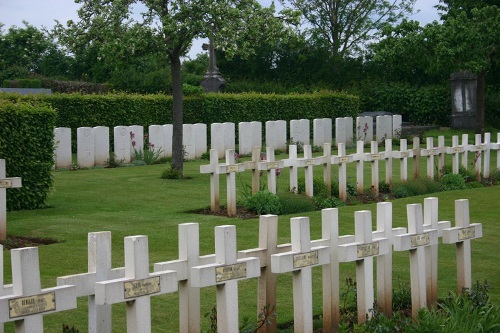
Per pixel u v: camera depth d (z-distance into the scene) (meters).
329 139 29.89
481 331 7.63
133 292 5.89
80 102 25.02
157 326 8.06
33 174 14.55
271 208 14.58
